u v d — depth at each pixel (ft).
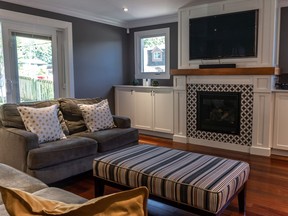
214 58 13.85
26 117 9.50
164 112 16.01
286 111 11.98
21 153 8.50
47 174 8.55
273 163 11.45
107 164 7.23
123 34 18.88
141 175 6.48
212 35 13.76
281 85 12.98
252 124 12.77
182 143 15.02
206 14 13.88
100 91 17.51
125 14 16.29
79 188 9.18
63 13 14.79
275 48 12.97
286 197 8.33
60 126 10.41
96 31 16.88
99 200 2.65
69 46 15.25
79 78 16.03
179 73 14.71
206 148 13.93
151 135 17.01
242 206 7.30
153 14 16.33
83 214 2.63
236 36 13.01
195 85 14.43
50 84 14.93
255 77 12.37
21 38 13.35
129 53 19.31
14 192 2.84
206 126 14.32
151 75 18.33
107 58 17.79
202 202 5.60
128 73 19.48
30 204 2.79
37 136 8.75
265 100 12.28
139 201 2.63
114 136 10.84
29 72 13.85
